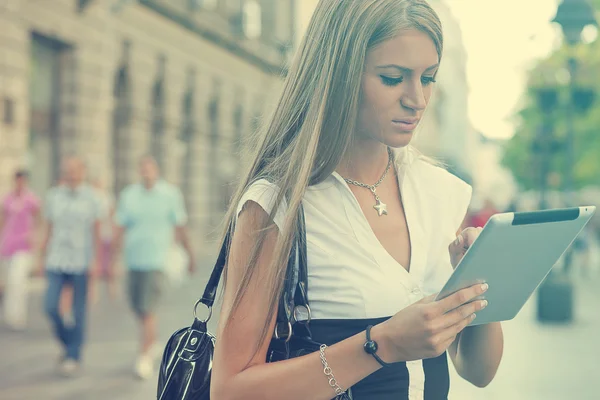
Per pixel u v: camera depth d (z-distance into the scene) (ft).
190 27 84.07
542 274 5.79
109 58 61.98
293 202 5.51
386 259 5.81
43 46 55.47
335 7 5.74
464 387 24.00
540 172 49.42
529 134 129.59
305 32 5.95
